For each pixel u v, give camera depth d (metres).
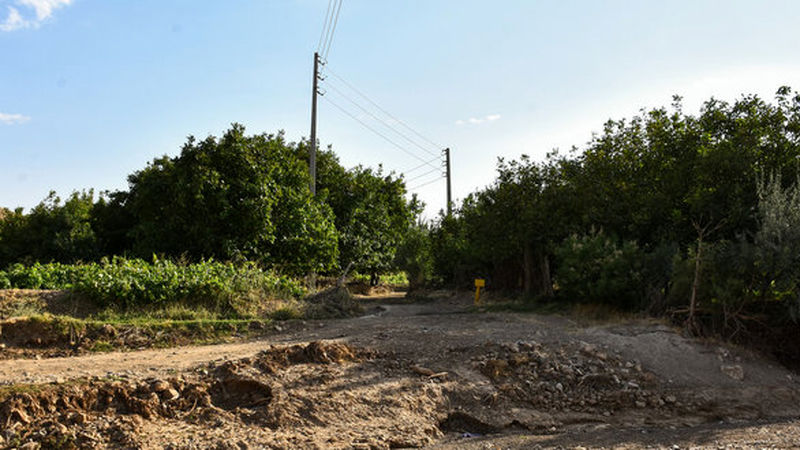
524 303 15.63
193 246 17.45
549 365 9.38
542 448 6.74
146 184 18.55
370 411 7.57
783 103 13.91
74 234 24.80
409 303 19.33
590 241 13.94
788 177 12.62
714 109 15.16
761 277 10.75
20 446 5.64
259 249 17.89
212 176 17.12
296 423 6.96
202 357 8.85
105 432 6.08
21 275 14.33
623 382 9.13
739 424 7.98
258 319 12.37
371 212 26.11
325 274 25.56
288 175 19.80
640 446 6.70
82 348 9.71
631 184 15.74
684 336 10.79
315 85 21.38
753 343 10.62
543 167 17.33
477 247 19.03
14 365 8.11
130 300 12.14
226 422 6.75
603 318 12.30
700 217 12.95
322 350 9.02
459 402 8.35
